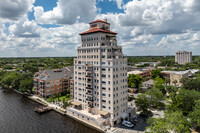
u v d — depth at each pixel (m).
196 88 111.62
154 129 50.66
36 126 77.88
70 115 88.75
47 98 120.19
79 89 92.12
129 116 83.88
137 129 69.94
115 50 80.81
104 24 87.81
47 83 122.00
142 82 144.38
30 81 135.00
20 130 73.88
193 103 72.62
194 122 64.56
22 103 112.75
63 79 134.62
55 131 73.25
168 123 52.34
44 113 94.56
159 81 134.50
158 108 94.44
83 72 88.38
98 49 78.06
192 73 173.75
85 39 87.94
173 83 158.00
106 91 75.94
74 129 75.00
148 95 94.00
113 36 87.25
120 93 79.12
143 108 84.00
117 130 69.25
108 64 74.25
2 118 86.62
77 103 91.69
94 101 82.50
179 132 47.31
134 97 118.12
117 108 77.06
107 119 73.62
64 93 133.00
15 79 154.12
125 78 83.25
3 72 189.75
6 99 122.25
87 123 77.81
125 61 83.19
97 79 79.69
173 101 77.06
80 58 90.88
